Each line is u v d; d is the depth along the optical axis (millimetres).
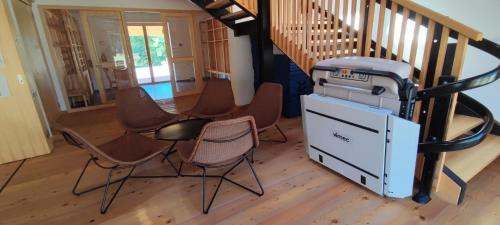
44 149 2908
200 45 6262
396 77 1531
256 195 1998
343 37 2252
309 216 1737
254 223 1694
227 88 3350
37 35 4254
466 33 1423
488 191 1906
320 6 2439
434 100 1637
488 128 1700
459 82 1441
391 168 1681
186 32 5984
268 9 3141
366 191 1979
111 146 2139
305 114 2260
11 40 2568
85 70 5301
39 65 4008
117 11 5055
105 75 5316
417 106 1754
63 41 4875
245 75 4504
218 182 2215
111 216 1815
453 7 2279
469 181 2043
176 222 1736
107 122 4203
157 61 8617
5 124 2662
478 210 1711
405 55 2439
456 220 1630
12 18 2779
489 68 2150
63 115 4715
